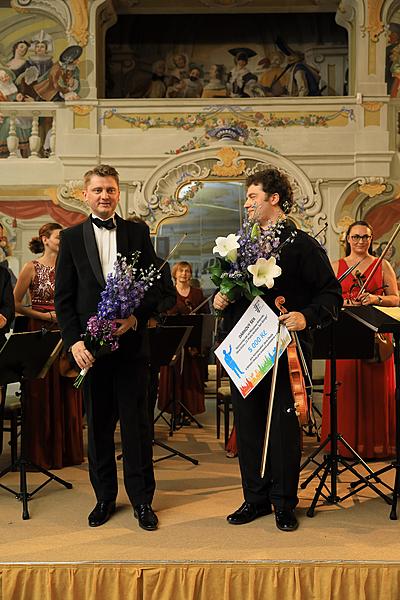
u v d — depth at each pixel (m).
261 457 3.62
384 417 4.96
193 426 6.56
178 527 3.50
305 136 8.25
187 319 5.51
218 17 9.66
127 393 3.61
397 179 8.26
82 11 8.40
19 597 3.03
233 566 3.02
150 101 8.30
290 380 3.36
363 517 3.65
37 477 4.63
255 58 9.62
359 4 8.33
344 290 5.07
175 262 8.33
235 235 3.48
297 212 8.24
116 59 9.66
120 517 3.67
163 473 4.64
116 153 8.30
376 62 8.30
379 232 8.25
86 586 3.03
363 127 8.22
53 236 5.01
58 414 4.86
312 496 4.04
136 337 3.60
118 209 8.33
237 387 3.46
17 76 8.48
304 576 3.02
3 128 8.41
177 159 8.27
